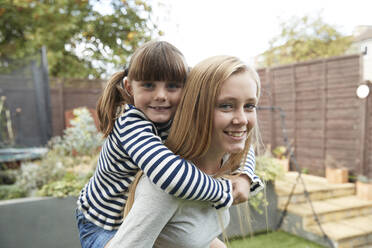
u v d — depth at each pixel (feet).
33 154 12.77
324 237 10.30
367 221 11.42
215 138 2.40
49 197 8.81
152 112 2.81
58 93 18.89
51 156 10.62
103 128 3.03
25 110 15.15
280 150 16.07
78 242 9.07
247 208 3.50
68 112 18.40
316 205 12.01
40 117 15.39
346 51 15.15
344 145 14.38
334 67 14.55
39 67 15.49
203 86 2.22
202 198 2.22
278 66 16.84
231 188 2.54
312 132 15.57
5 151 12.89
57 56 16.30
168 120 2.87
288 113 16.52
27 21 15.72
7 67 15.07
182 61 2.87
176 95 2.84
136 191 2.45
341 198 13.01
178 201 2.25
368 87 13.26
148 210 2.19
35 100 15.39
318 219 10.97
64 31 15.26
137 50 2.94
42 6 15.37
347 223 11.27
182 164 2.23
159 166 2.18
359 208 12.01
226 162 2.83
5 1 15.21
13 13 15.43
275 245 10.08
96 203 2.95
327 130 14.96
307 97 15.70
